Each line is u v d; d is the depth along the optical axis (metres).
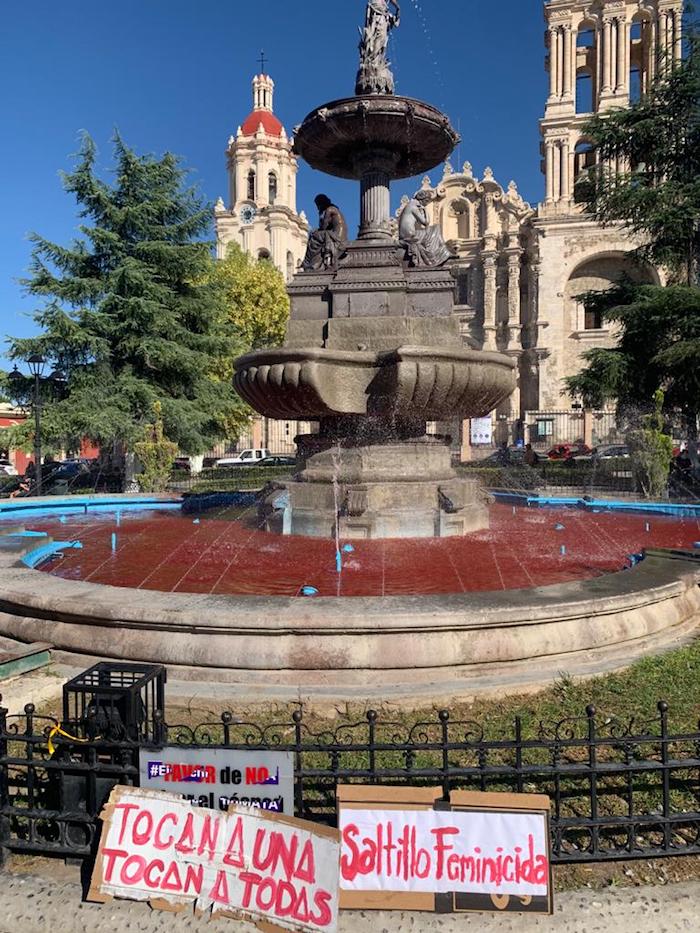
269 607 4.35
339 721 3.81
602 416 43.19
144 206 23.22
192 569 6.82
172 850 2.73
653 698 4.00
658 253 21.61
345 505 8.19
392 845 2.69
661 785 3.28
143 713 3.21
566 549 7.77
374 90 9.27
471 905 2.64
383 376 7.86
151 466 18.25
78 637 4.51
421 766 3.38
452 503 8.24
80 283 22.16
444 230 59.00
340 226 9.33
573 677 4.30
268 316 39.84
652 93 22.03
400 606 4.36
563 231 50.09
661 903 2.66
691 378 19.44
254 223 62.22
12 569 5.71
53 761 2.95
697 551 6.45
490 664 4.30
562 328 50.59
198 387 24.22
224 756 2.81
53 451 22.16
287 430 55.25
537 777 3.34
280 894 2.62
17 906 2.72
